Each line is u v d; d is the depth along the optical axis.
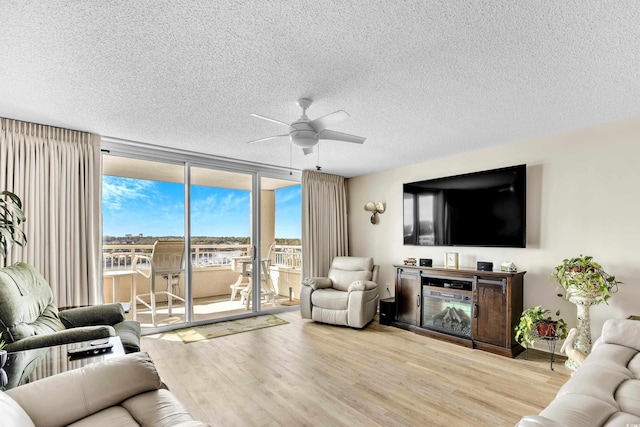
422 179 4.97
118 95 2.62
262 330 4.32
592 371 1.82
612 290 3.19
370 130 3.48
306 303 4.76
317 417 2.25
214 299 4.87
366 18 1.68
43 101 2.72
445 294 4.00
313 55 2.04
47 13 1.62
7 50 1.95
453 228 4.38
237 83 2.41
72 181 3.43
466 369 3.07
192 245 4.62
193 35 1.83
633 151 3.12
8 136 3.11
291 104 2.79
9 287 2.13
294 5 1.58
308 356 3.38
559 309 3.54
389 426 2.14
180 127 3.39
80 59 2.07
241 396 2.53
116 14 1.64
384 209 5.52
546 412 1.45
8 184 3.09
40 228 3.23
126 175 4.16
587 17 1.66
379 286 5.57
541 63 2.12
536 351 3.58
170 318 4.47
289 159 4.79
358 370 3.03
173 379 2.82
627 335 2.20
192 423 1.22
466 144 4.00
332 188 5.87
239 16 1.67
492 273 3.57
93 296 3.50
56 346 2.11
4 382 1.60
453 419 2.22
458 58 2.07
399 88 2.49
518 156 3.91
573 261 3.12
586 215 3.39
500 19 1.68
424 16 1.67
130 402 1.54
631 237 3.11
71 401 1.41
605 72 2.23
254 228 5.16
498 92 2.56
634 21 1.68
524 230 3.72
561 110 2.93
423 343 3.83
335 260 5.39
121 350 2.04
